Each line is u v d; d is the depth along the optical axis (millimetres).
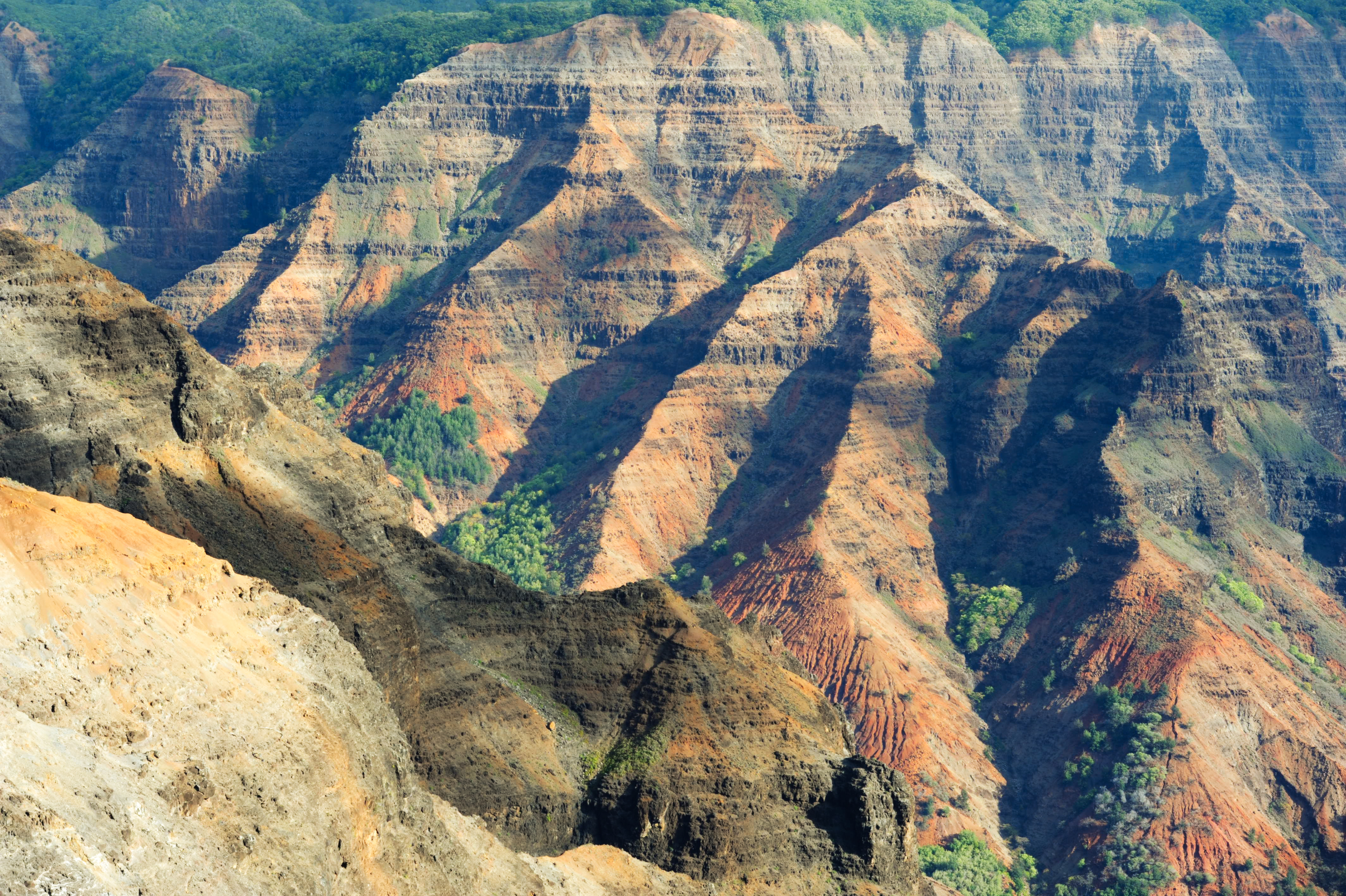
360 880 109188
